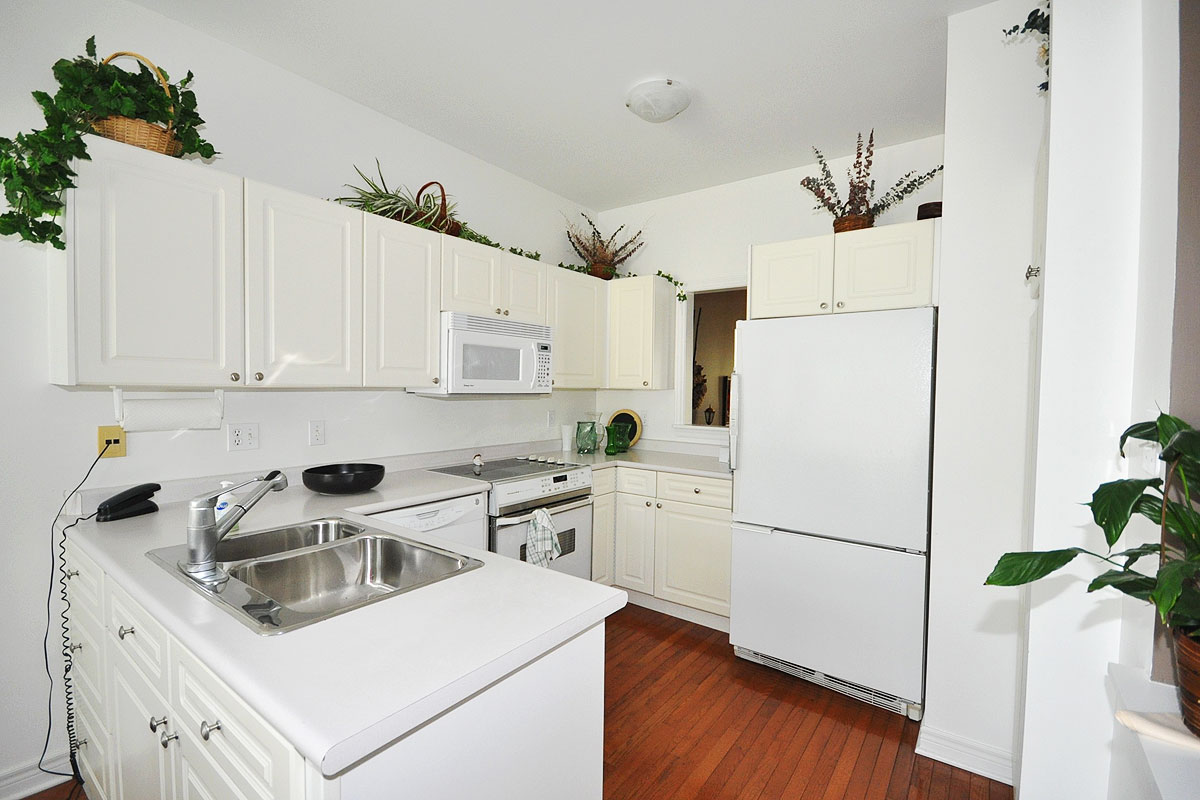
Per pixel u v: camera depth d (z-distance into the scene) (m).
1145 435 0.95
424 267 2.38
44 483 1.71
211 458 2.06
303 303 1.96
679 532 2.99
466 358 2.49
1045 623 1.29
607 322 3.55
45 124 1.67
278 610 1.05
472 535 2.37
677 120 2.61
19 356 1.65
